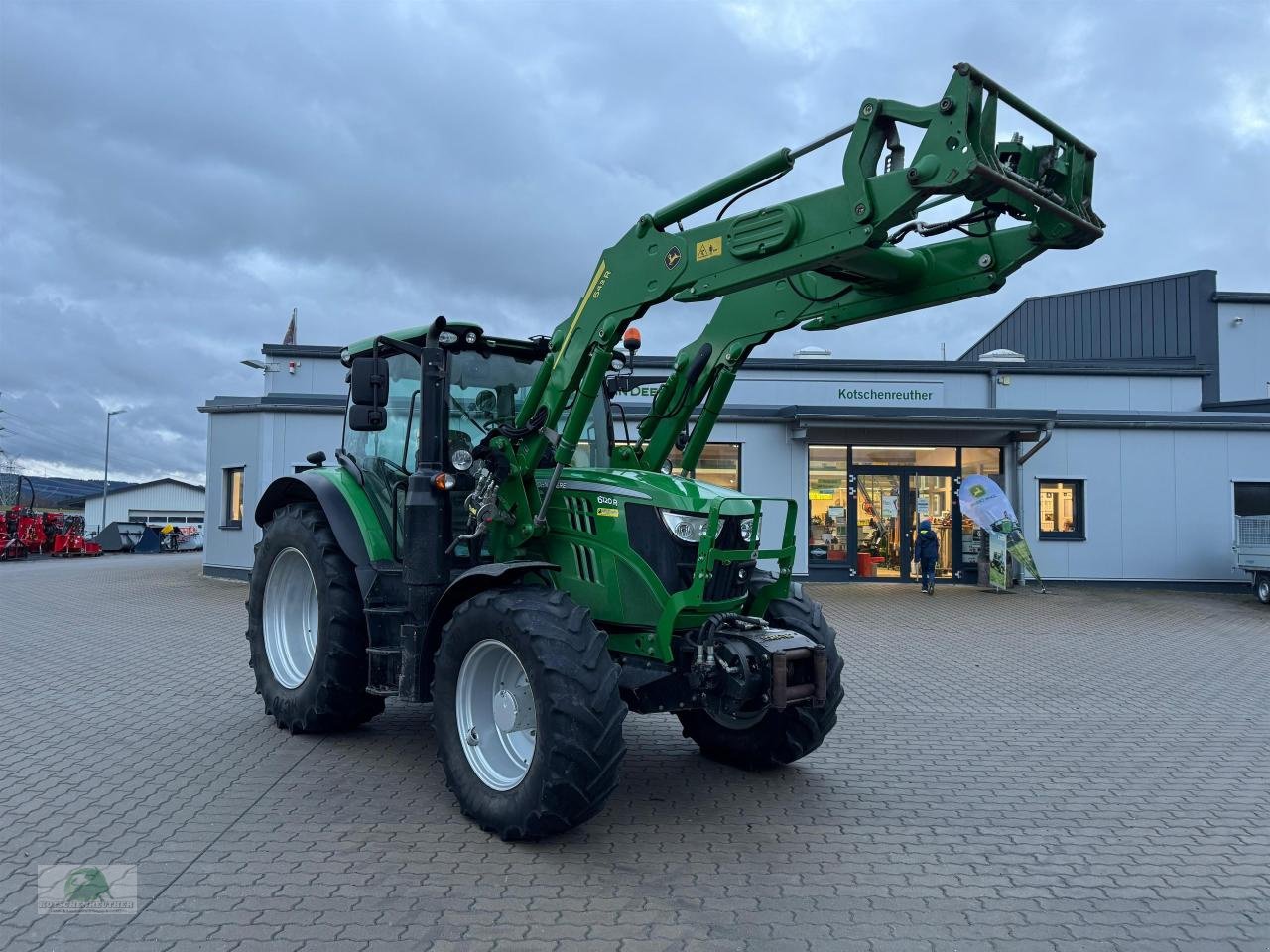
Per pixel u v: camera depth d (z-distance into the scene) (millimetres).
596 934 3479
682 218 4844
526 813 4227
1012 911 3779
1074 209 4250
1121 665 10039
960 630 12836
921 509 19188
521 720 4559
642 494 4824
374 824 4598
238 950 3293
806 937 3506
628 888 3918
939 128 3824
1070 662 10211
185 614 13500
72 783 5156
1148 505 19094
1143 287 28859
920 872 4176
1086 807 5148
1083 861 4348
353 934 3430
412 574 5188
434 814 4762
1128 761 6145
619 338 5086
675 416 5836
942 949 3438
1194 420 19078
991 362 20328
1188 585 18984
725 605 4844
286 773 5418
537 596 4523
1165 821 4930
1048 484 19219
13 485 56125
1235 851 4504
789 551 5324
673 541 4727
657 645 4637
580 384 5141
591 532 5008
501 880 3963
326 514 5898
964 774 5789
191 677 8344
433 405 5375
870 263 4645
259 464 18719
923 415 17766
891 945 3459
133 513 67750
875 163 4082
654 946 3396
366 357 6320
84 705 7152
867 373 20000
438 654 4793
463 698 4719
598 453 6125
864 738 6699
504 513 5215
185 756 5734
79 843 4277
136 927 3453
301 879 3920
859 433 19047
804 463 18969
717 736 5789
